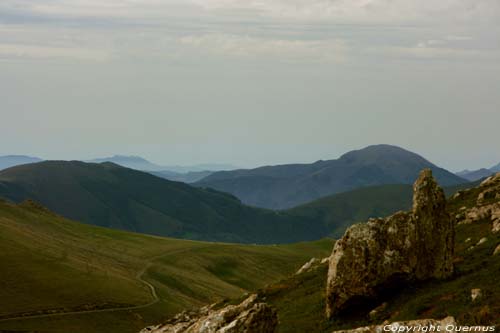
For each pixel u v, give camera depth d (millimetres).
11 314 107688
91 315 115062
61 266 143250
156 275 167500
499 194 77125
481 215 69625
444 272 46719
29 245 155625
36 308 112875
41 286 125312
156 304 131375
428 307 41656
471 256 52125
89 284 133750
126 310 122188
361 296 46312
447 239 47406
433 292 43938
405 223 47594
